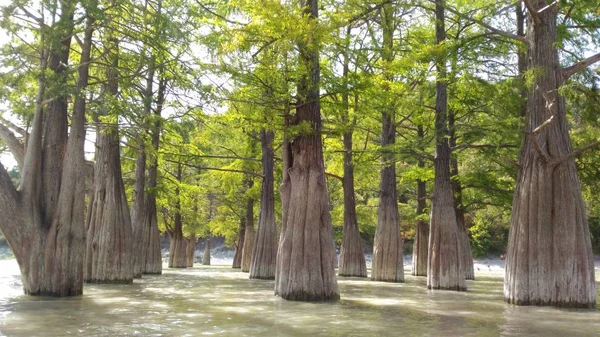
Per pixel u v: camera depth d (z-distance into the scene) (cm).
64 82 1423
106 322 1034
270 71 1498
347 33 1989
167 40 1531
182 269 3838
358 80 1691
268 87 1530
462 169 3147
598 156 2058
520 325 1068
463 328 1023
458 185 2767
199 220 4559
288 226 1491
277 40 1452
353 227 2873
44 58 1448
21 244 1414
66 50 1503
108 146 1997
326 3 1756
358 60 1727
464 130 2000
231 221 4466
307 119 1507
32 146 1420
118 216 1983
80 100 1461
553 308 1348
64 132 1484
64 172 1441
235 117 1959
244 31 1509
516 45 1817
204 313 1193
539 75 1432
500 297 1678
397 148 1994
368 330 984
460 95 2111
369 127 2783
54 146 1455
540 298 1383
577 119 2098
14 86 1498
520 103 1989
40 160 1438
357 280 2544
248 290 1841
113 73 1833
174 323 1036
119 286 1886
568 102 1852
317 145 1502
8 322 1016
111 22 1571
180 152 2514
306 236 1461
